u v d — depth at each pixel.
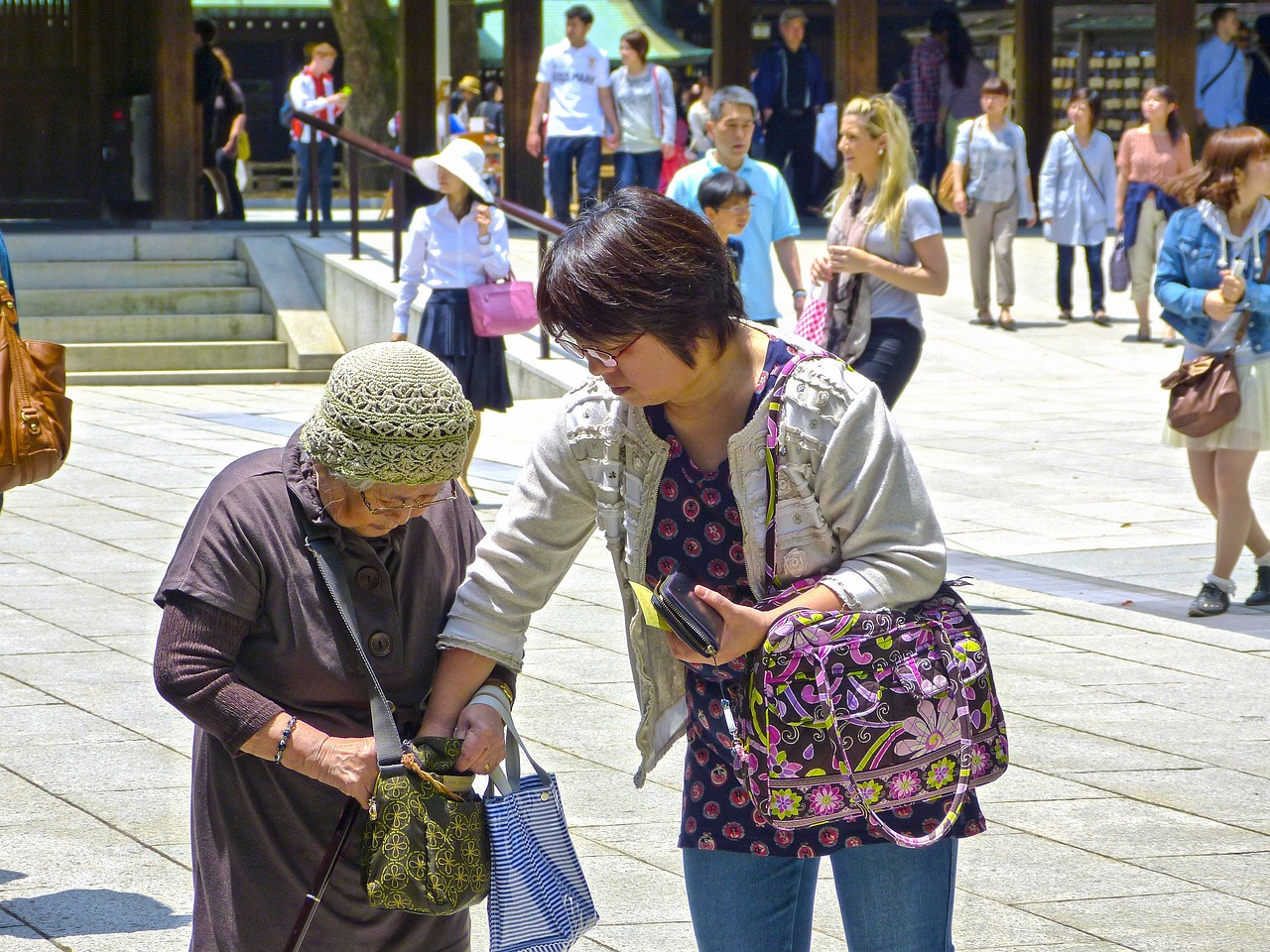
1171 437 8.38
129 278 18.98
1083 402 16.11
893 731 2.94
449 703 3.23
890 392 8.16
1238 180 8.10
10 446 4.77
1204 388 8.12
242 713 3.01
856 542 3.01
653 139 21.20
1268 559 8.56
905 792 2.97
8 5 22.00
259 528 3.08
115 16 22.16
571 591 8.70
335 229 21.39
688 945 4.46
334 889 3.14
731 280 2.98
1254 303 8.04
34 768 5.80
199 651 3.03
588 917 3.18
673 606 2.90
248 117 43.56
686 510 3.10
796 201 26.59
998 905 4.81
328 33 43.34
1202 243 8.17
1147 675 7.28
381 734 3.06
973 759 3.01
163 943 4.38
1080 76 35.31
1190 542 10.15
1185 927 4.66
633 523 3.15
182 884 4.81
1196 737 6.42
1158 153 18.62
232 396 16.78
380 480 2.93
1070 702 6.86
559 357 16.92
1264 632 8.04
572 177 21.05
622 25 39.84
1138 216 18.73
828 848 3.08
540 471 3.25
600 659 7.35
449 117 26.94
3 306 4.87
